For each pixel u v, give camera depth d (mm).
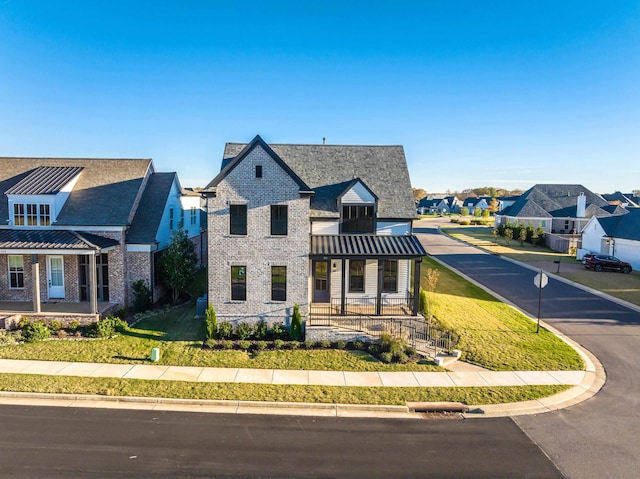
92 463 10398
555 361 17438
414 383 15438
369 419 13047
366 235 22109
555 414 13398
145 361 17109
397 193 24062
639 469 10516
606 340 20094
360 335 19047
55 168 26562
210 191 20000
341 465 10516
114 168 27266
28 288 24047
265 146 19984
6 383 14766
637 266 39281
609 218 45000
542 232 54750
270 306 20453
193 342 19078
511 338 19922
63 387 14570
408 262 23109
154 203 26219
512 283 32344
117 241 23688
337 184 24094
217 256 20234
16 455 10688
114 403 13844
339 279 23094
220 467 10336
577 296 28422
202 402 13859
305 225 20250
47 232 22656
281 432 12156
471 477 10102
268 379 15656
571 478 10109
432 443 11641
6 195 24516
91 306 20984
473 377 15992
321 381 15547
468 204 149750
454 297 26844
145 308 23547
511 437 12008
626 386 15406
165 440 11578
